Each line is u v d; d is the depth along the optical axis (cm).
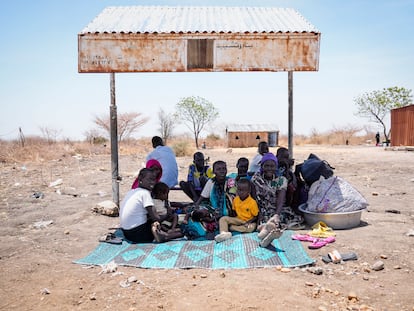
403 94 4441
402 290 423
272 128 4738
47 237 673
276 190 664
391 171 1511
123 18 869
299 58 775
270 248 553
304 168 725
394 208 849
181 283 452
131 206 605
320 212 659
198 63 773
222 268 496
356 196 668
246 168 704
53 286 456
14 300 421
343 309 383
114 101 823
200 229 633
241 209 632
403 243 575
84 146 3080
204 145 4584
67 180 1382
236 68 771
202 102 5203
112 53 764
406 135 3091
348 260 516
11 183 1310
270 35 768
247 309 387
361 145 4788
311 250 554
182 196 1077
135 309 392
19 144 2716
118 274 486
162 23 832
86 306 404
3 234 698
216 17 899
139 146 3619
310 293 420
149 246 583
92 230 713
